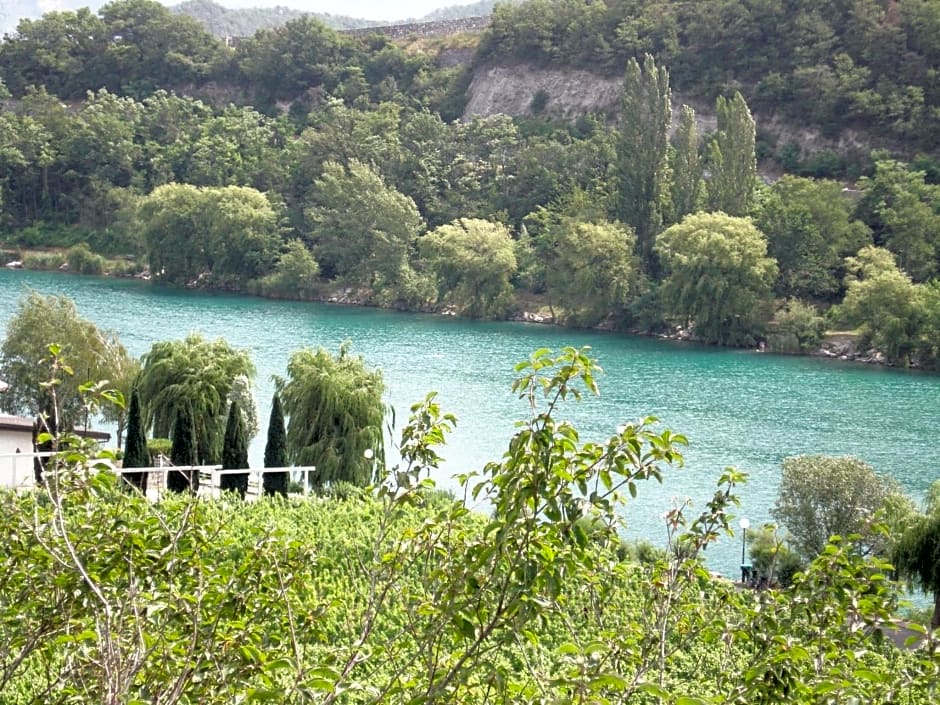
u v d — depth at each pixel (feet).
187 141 586.04
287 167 549.54
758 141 524.11
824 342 366.43
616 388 299.79
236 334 361.10
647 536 170.50
